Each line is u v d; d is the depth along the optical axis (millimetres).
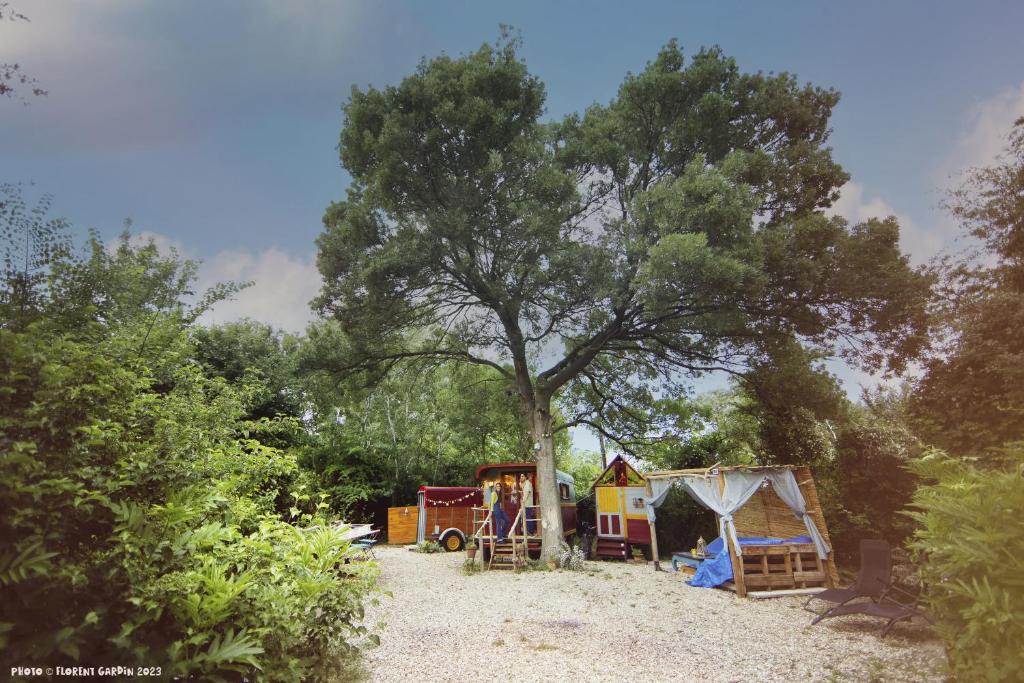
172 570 3059
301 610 3930
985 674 3018
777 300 12883
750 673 5336
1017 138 10516
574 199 13312
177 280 11312
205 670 2982
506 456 26047
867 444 13047
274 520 4516
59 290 3602
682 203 11641
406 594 9898
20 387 2637
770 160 12688
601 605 8875
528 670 5457
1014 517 3006
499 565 13602
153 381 4996
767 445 15391
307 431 21797
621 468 16375
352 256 13734
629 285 12328
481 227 12961
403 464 23672
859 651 6000
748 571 10703
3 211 4027
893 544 11953
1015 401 9055
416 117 13578
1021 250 10547
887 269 11539
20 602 2426
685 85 13789
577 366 15086
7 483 2322
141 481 3141
